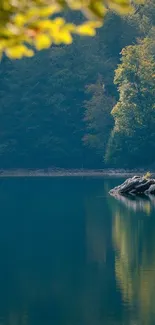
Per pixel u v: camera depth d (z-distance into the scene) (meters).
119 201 60.34
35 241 39.53
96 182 88.38
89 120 114.56
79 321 23.52
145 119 98.88
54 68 119.44
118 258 33.69
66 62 118.62
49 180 95.94
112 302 25.56
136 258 33.53
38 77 120.19
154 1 117.50
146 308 24.59
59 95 118.62
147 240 38.59
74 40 118.06
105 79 116.75
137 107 98.25
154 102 98.19
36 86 120.06
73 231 42.88
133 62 97.31
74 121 118.25
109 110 113.88
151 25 117.38
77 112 118.12
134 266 31.67
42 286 28.47
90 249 36.44
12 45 6.57
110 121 113.88
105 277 29.69
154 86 97.69
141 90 98.06
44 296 26.91
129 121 98.88
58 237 40.72
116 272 30.52
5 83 121.06
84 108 117.38
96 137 114.00
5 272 31.19
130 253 34.88
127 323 22.95
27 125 119.94
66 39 6.54
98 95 114.69
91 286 28.22
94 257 34.22
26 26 6.47
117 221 46.66
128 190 66.25
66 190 75.12
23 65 120.69
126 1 6.41
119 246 37.00
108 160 105.81
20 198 66.25
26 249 36.97
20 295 27.09
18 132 120.62
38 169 119.38
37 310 25.06
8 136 120.81
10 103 120.69
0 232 43.28
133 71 97.38
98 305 25.25
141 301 25.56
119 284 28.28
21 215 51.94
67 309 24.97
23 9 6.43
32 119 119.81
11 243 39.00
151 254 34.47
